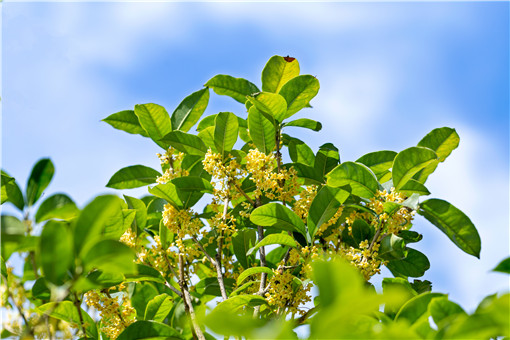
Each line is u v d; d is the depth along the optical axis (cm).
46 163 244
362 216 400
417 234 395
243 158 397
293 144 432
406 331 130
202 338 297
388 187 356
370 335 136
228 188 365
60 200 222
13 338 226
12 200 237
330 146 427
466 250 314
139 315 384
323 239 386
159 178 391
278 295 312
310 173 410
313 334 118
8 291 229
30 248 219
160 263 359
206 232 362
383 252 358
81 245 173
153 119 403
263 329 130
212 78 409
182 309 371
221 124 378
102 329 341
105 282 307
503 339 176
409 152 324
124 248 177
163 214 355
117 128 428
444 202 321
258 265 414
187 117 428
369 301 112
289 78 415
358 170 334
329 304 117
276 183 358
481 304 195
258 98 364
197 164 416
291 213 340
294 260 351
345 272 118
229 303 307
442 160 373
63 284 206
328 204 347
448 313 192
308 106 434
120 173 421
